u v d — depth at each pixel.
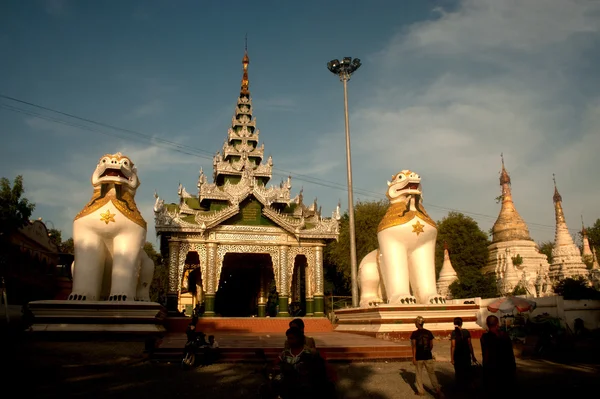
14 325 22.22
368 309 21.48
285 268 31.62
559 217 43.62
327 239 33.03
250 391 10.74
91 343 17.55
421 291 21.72
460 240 51.09
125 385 11.22
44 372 12.40
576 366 13.97
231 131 38.94
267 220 32.09
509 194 51.75
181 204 33.44
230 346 15.53
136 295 21.97
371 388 11.16
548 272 41.59
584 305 18.28
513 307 18.41
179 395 10.34
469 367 10.75
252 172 36.66
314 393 6.08
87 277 19.53
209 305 29.75
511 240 48.75
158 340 17.50
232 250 31.14
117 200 20.27
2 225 22.14
